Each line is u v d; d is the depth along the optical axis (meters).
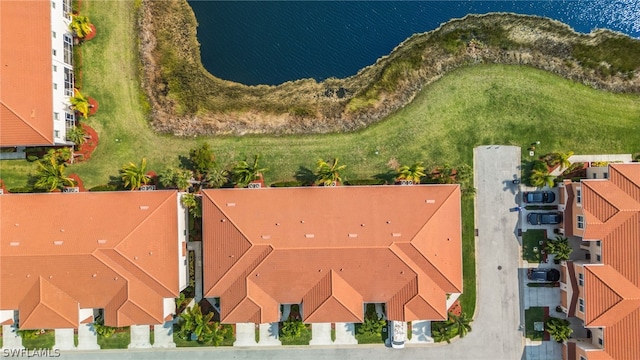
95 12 53.41
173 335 52.47
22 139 46.81
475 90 53.78
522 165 53.00
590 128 53.16
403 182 52.09
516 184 52.97
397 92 54.12
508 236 52.88
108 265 46.06
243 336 52.62
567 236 51.97
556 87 53.66
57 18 49.03
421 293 47.16
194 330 49.44
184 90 54.16
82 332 52.50
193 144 53.19
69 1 52.16
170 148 53.09
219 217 47.84
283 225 46.97
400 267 46.72
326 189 48.94
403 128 53.50
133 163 52.84
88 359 52.50
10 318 49.44
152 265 47.19
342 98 54.25
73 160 52.28
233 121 53.84
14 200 47.81
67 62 51.25
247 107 54.38
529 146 53.00
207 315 49.91
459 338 52.84
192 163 52.91
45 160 50.59
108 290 47.38
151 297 48.06
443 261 47.75
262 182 52.94
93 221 46.84
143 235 46.88
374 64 54.53
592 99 53.53
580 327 52.38
